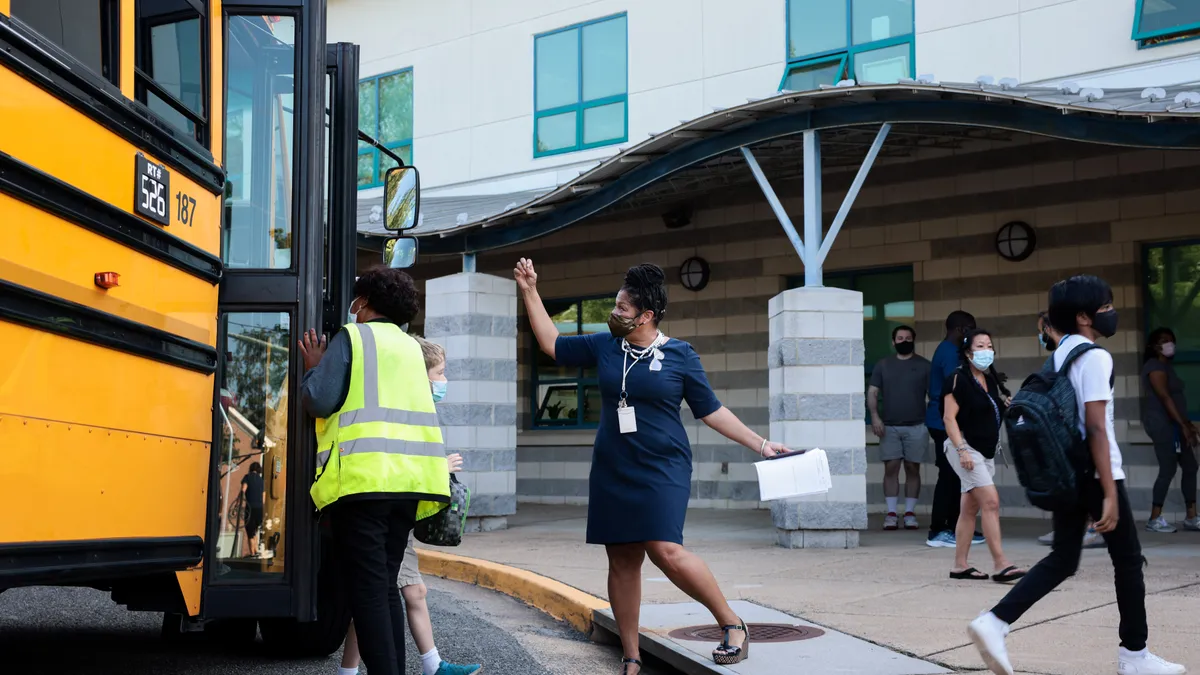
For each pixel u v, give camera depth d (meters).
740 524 13.15
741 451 15.14
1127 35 12.17
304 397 4.98
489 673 6.20
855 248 14.26
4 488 3.89
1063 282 5.42
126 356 4.65
